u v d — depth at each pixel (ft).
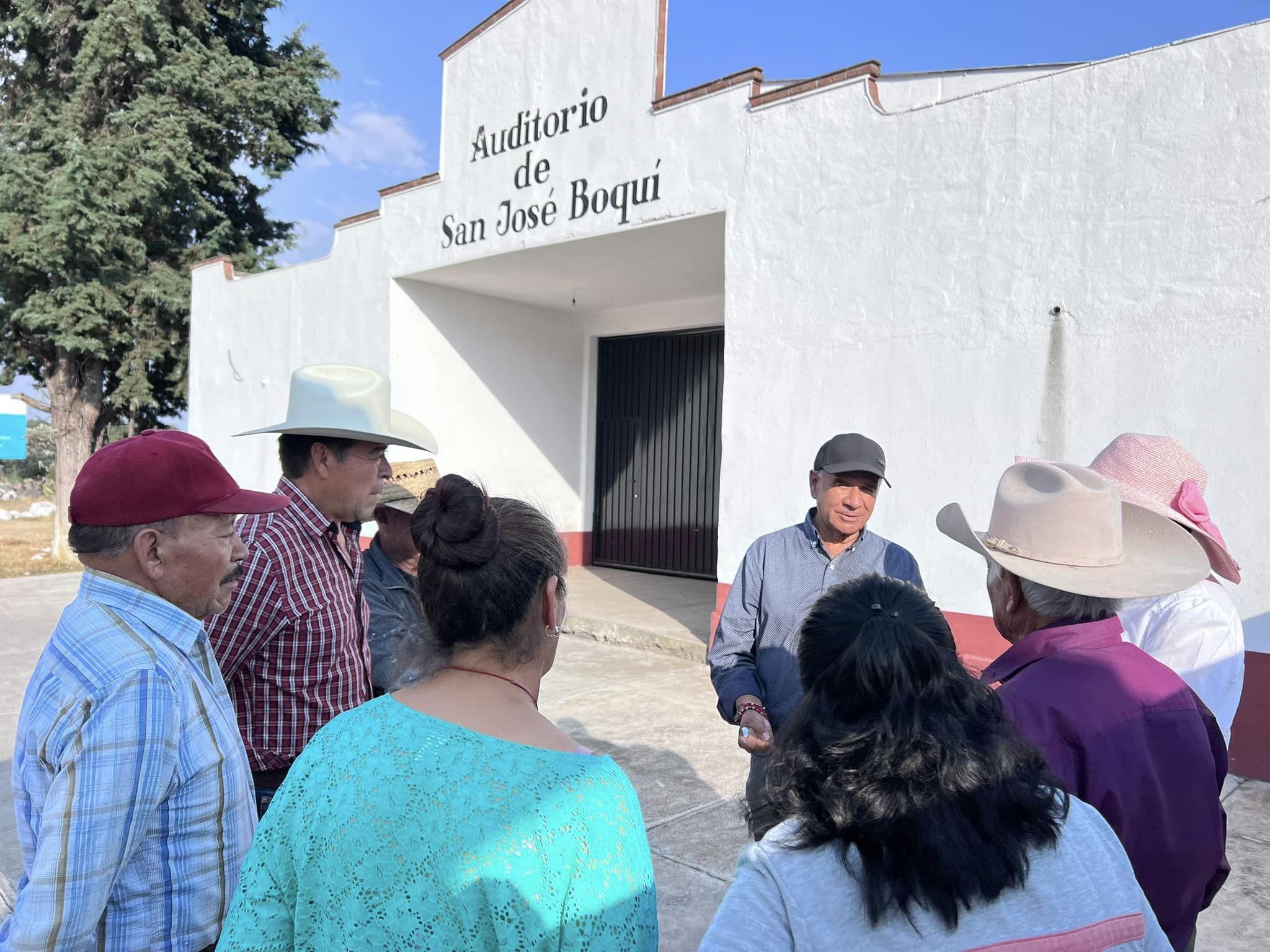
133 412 47.67
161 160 42.27
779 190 20.33
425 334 32.09
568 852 3.39
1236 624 6.48
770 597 8.84
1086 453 15.78
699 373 33.81
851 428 19.11
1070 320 15.98
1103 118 15.57
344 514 7.31
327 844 3.50
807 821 3.56
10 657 24.06
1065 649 4.98
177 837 4.79
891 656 3.51
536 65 25.80
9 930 4.22
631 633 23.72
